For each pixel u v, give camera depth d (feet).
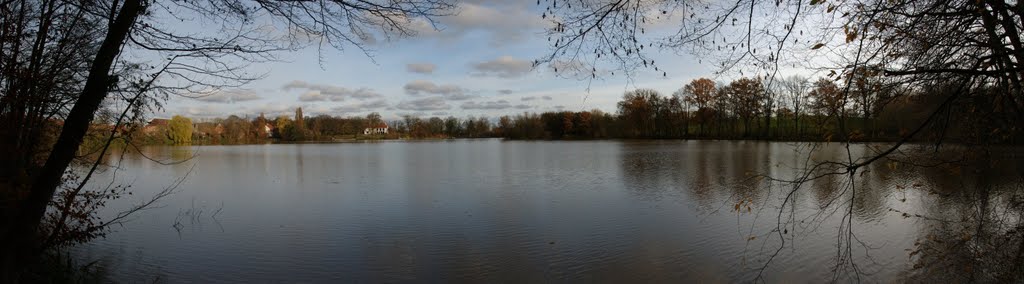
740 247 38.04
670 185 71.26
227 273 34.27
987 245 28.84
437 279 32.91
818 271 32.89
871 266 33.17
